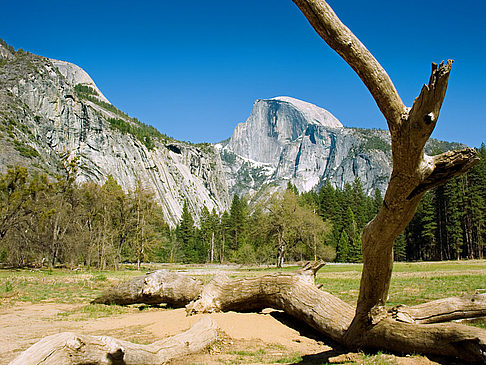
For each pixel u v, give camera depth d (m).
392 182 4.02
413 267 37.72
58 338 4.26
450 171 3.82
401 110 3.59
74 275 27.52
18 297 14.99
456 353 4.86
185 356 6.27
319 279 22.12
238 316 8.84
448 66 3.13
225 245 87.81
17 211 37.88
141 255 45.03
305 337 7.74
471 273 23.62
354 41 3.58
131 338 7.62
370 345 6.07
